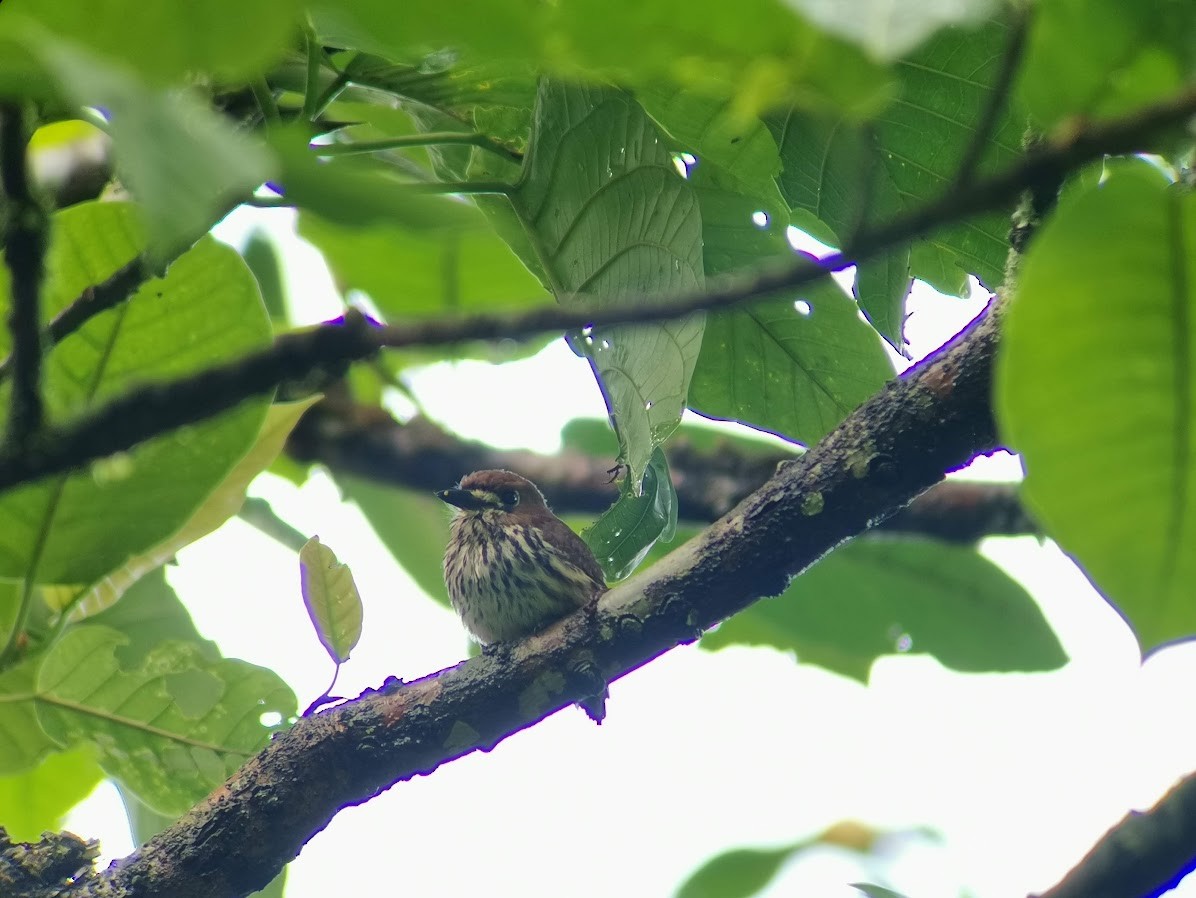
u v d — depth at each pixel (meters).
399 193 2.38
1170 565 2.52
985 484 8.84
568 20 2.09
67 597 4.78
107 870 5.09
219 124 1.98
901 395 4.84
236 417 4.51
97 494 4.52
